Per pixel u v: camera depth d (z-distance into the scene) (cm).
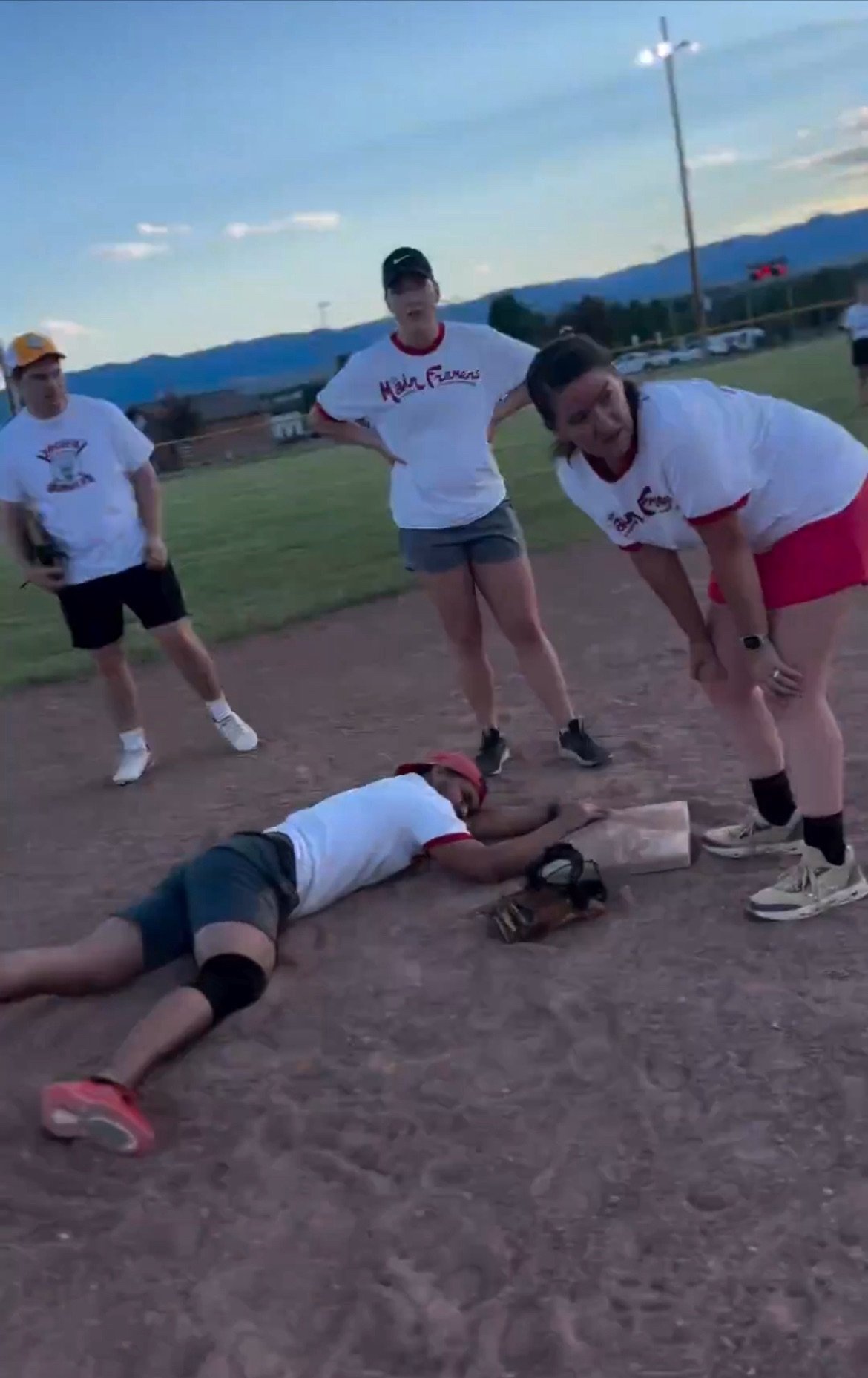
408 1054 352
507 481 1616
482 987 378
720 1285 259
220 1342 262
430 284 504
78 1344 267
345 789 579
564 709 551
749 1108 309
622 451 342
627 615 870
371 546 1330
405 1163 308
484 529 525
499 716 650
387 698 737
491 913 410
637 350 3053
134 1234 296
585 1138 308
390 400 520
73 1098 319
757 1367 240
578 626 859
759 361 2748
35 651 1038
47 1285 284
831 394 1959
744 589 348
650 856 426
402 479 531
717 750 545
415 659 837
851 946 369
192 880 394
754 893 406
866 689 596
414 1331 258
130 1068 338
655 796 499
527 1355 250
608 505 362
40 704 874
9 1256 293
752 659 357
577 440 338
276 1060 357
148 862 522
